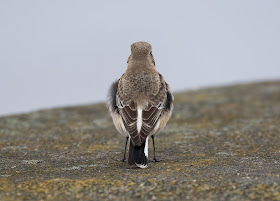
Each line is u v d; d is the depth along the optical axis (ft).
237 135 53.21
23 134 56.70
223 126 60.18
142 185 31.42
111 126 62.18
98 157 43.68
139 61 42.04
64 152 46.09
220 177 32.78
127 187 31.12
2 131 58.18
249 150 44.73
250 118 66.59
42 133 57.47
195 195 29.09
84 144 50.21
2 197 29.58
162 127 40.83
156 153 44.73
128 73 40.83
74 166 39.22
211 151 44.88
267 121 63.57
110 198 29.14
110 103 41.52
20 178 34.71
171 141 50.55
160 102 38.96
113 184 31.94
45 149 47.65
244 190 29.58
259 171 34.78
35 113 71.56
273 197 28.17
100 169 37.76
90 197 29.40
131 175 34.65
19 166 39.63
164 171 35.81
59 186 31.73
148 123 37.35
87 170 37.40
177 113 71.46
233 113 71.05
